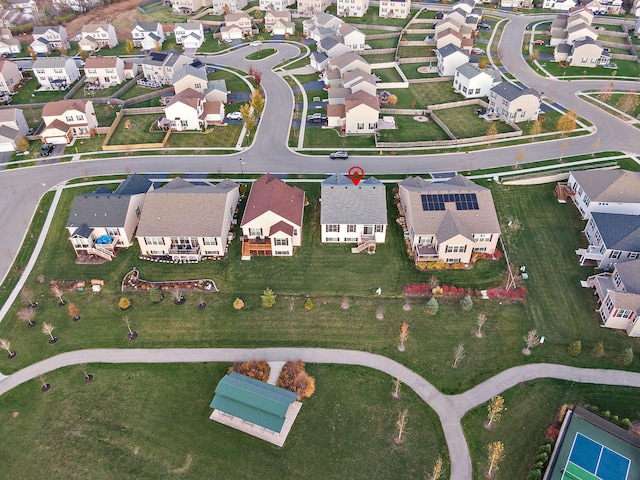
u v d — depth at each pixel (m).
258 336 57.06
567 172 81.12
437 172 84.25
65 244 71.50
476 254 66.94
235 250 69.56
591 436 45.91
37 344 56.69
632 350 53.50
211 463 44.97
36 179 86.38
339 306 60.66
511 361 53.69
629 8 163.75
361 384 51.50
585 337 56.09
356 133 97.81
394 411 48.97
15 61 146.50
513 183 80.62
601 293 59.41
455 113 103.50
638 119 97.19
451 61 118.25
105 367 53.81
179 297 61.91
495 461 44.12
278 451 45.78
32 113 111.56
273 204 67.75
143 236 66.44
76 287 64.19
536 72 121.44
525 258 66.75
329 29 144.75
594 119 98.00
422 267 65.56
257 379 51.31
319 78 123.88
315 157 90.38
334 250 69.25
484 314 59.03
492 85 108.75
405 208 73.62
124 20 177.25
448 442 46.28
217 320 59.19
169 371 53.25
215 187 75.50
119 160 91.44
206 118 102.69
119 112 106.69
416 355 54.53
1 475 44.44
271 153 92.19
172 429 47.75
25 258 69.31
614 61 126.06
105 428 47.91
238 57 141.38
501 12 166.50
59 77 124.75
